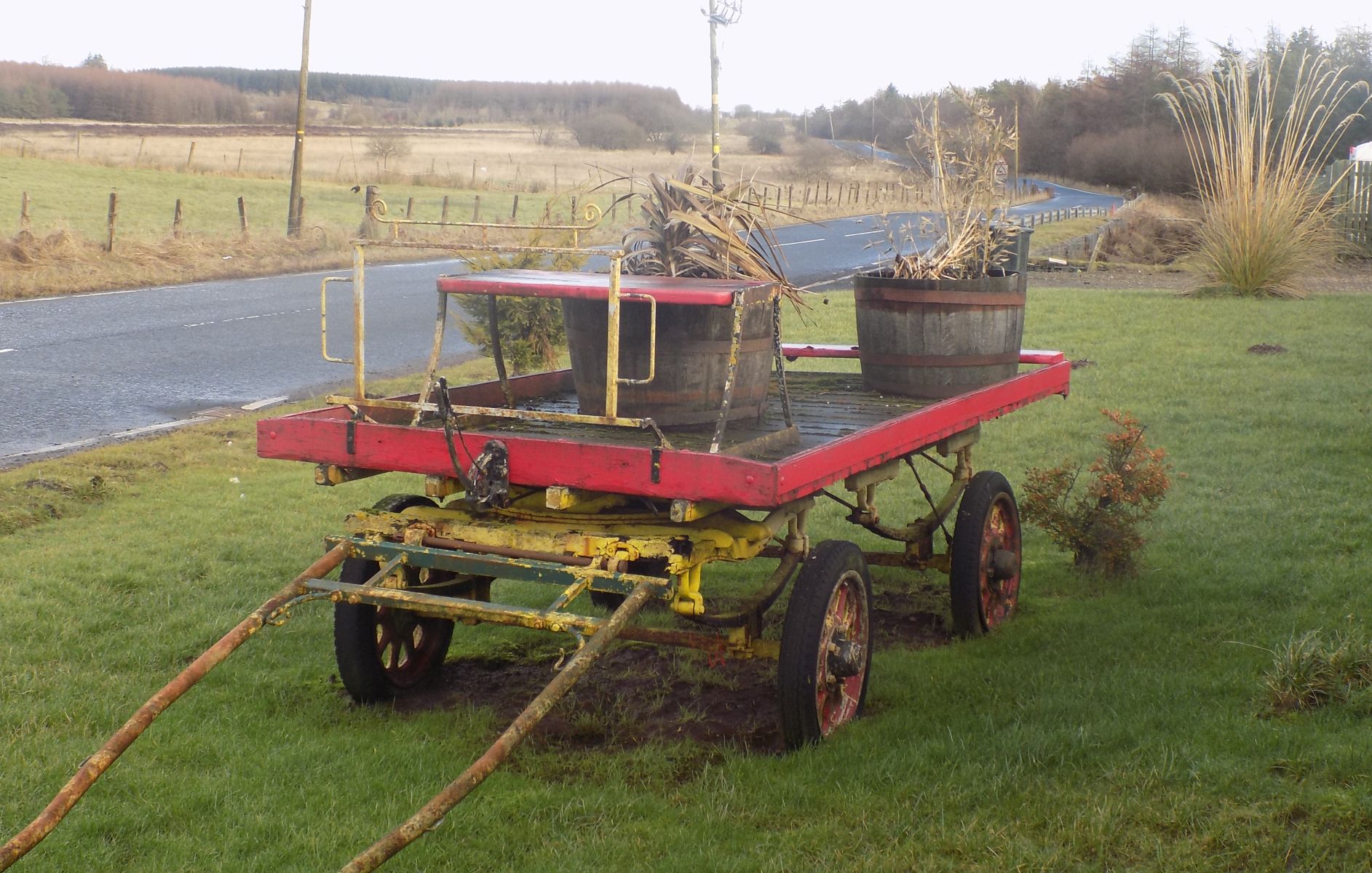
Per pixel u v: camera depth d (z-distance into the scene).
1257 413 11.69
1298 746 4.27
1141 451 7.14
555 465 4.30
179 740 4.77
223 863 3.81
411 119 115.88
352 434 4.66
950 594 6.57
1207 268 21.88
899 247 7.14
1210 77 21.28
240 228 30.80
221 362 14.95
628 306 5.05
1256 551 7.36
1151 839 3.77
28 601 6.43
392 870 3.76
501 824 4.10
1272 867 3.55
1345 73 39.28
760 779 4.43
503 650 6.12
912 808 4.10
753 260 5.70
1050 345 16.33
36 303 19.31
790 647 4.67
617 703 5.43
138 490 9.37
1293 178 21.11
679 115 86.44
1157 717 4.71
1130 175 62.09
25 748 4.63
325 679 5.60
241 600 6.69
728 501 4.02
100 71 88.50
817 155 35.59
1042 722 4.77
